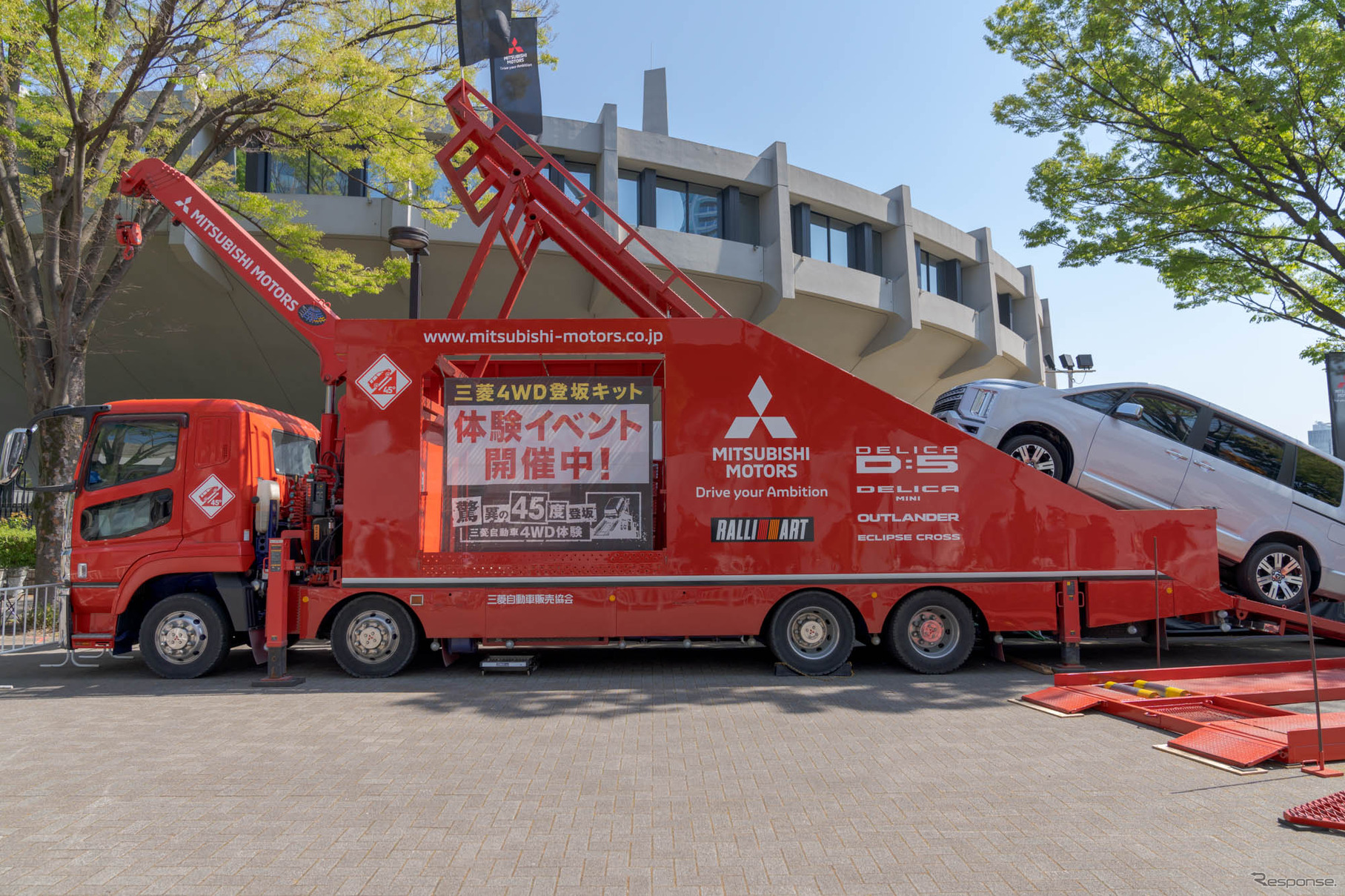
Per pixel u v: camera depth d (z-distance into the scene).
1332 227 12.84
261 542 7.78
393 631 7.42
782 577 7.36
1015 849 3.50
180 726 5.66
